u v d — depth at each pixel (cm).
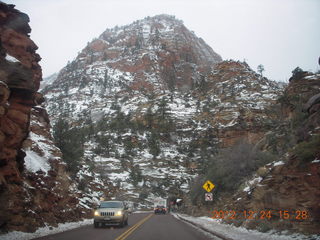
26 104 1555
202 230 1855
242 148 3288
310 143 1439
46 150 2538
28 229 1466
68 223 2144
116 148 11850
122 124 13825
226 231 1622
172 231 1758
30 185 1827
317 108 1809
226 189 3203
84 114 17412
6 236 1257
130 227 2023
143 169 10475
